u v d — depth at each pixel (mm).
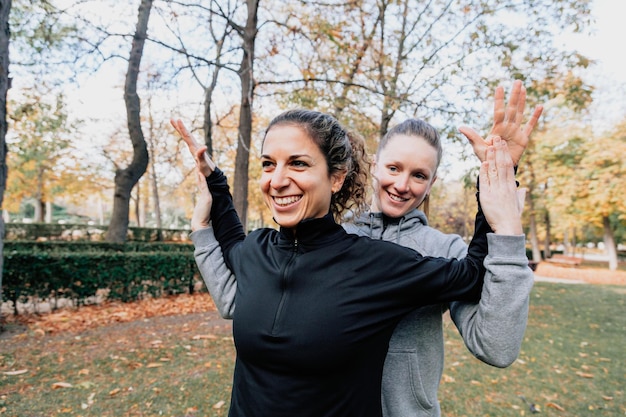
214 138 11391
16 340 4527
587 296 9438
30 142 11898
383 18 7156
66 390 3275
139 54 9008
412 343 1116
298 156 992
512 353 870
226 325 5469
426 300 959
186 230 23938
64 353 4145
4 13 4137
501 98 954
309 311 932
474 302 985
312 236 1021
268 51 6770
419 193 1264
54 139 12547
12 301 5656
